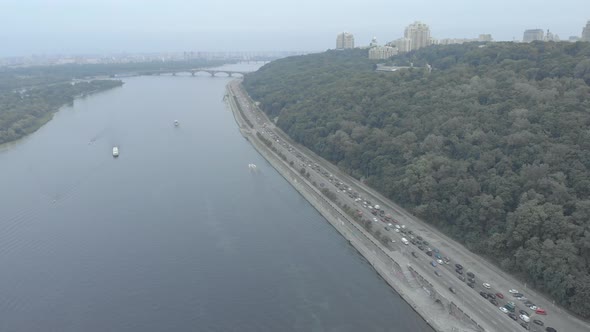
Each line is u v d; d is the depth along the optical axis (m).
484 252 167.62
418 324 139.62
